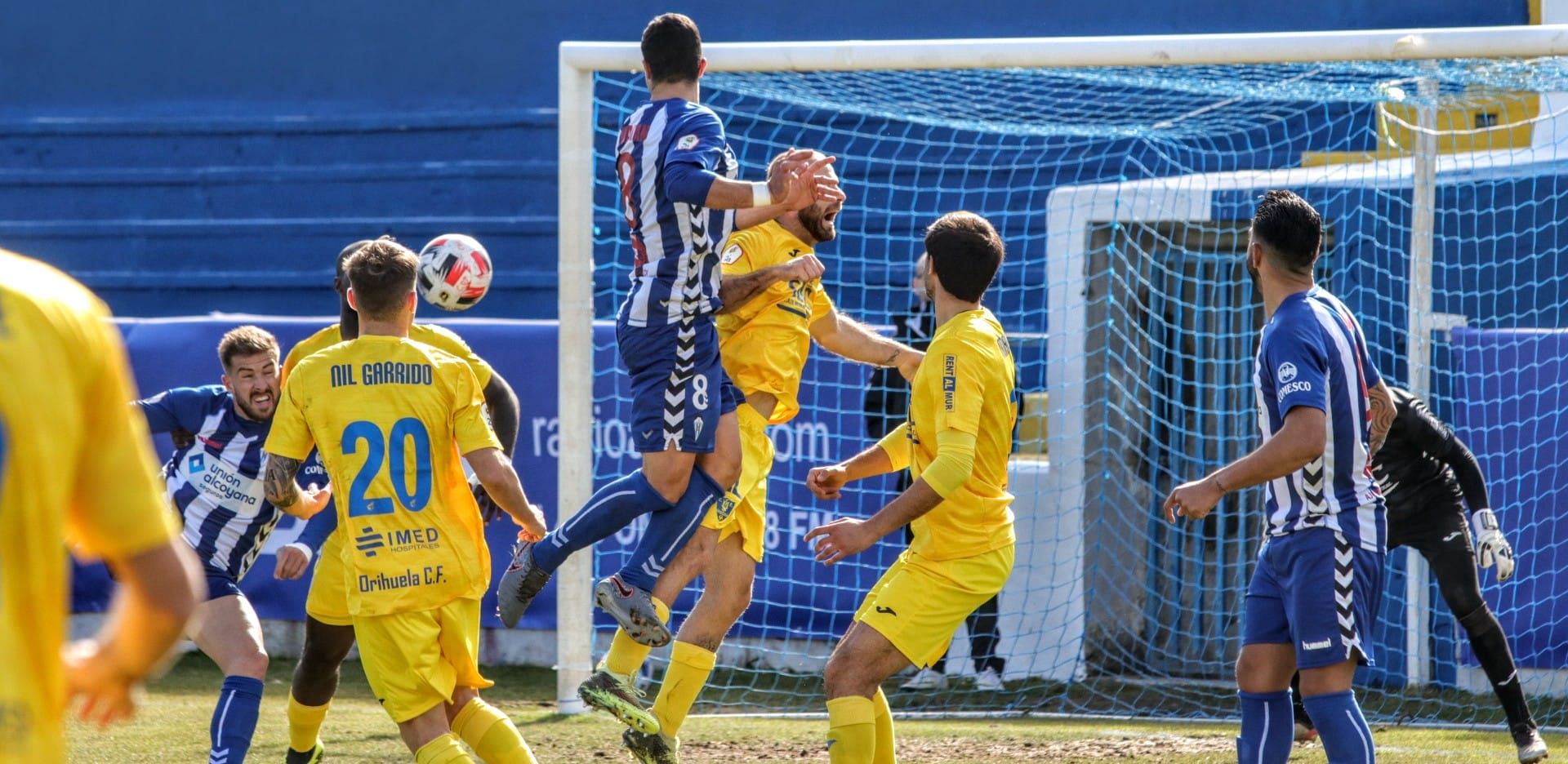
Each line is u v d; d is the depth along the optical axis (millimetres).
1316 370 13031
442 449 14188
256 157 38375
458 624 14094
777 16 35844
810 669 26859
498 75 37469
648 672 26906
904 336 26984
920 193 33438
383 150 37531
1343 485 13383
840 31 35562
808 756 19922
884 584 15539
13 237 39062
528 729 21734
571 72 23266
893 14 35281
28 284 6168
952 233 15055
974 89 27172
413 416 14039
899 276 33344
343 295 16375
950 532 14836
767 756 19938
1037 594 27203
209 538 15875
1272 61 21328
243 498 15984
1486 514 19125
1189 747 20516
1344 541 13234
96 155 39281
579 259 23359
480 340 27312
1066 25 34469
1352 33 21125
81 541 6555
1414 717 23562
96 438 6348
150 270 38406
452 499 14305
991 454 14820
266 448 14336
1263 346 13531
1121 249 28156
